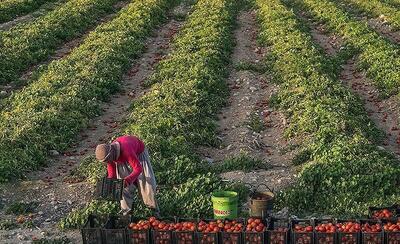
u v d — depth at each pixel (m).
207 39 29.44
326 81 22.64
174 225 11.50
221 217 12.27
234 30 34.69
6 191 15.14
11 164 16.23
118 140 12.45
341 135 16.77
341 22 33.78
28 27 32.62
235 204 12.33
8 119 19.56
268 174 15.23
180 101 20.77
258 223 11.48
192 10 40.16
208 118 20.14
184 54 27.30
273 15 35.59
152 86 24.09
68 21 34.25
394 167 14.55
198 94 21.59
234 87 24.22
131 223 11.68
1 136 17.84
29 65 27.64
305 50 27.22
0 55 26.89
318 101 20.11
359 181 13.85
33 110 20.27
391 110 21.42
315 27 35.50
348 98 21.22
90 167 16.20
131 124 19.27
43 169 16.94
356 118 19.14
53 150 18.05
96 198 13.34
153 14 36.66
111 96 23.50
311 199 13.77
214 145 18.25
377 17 37.84
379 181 13.82
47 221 13.62
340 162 14.45
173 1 43.00
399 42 31.80
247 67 26.52
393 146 18.08
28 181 15.73
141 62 28.02
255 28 35.16
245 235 11.17
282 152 17.45
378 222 11.49
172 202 13.58
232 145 18.20
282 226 11.77
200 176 14.55
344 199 13.55
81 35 33.75
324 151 15.64
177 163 15.48
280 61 26.23
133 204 13.27
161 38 33.00
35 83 23.77
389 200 13.45
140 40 31.27
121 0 44.00
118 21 34.19
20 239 12.63
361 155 15.11
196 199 13.56
